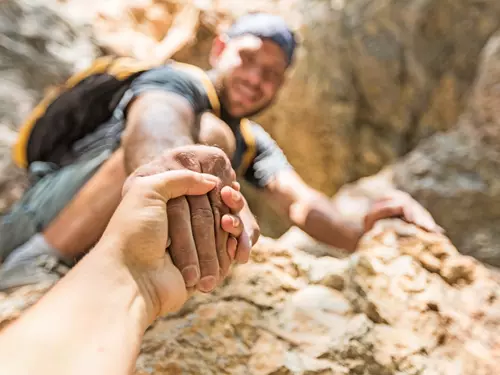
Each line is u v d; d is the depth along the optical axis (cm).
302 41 338
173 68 123
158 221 63
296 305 97
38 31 241
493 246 206
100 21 282
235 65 135
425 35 335
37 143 136
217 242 72
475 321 98
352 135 356
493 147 221
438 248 111
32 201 125
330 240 158
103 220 114
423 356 90
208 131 117
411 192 228
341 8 342
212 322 92
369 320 95
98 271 59
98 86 127
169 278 64
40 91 227
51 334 52
